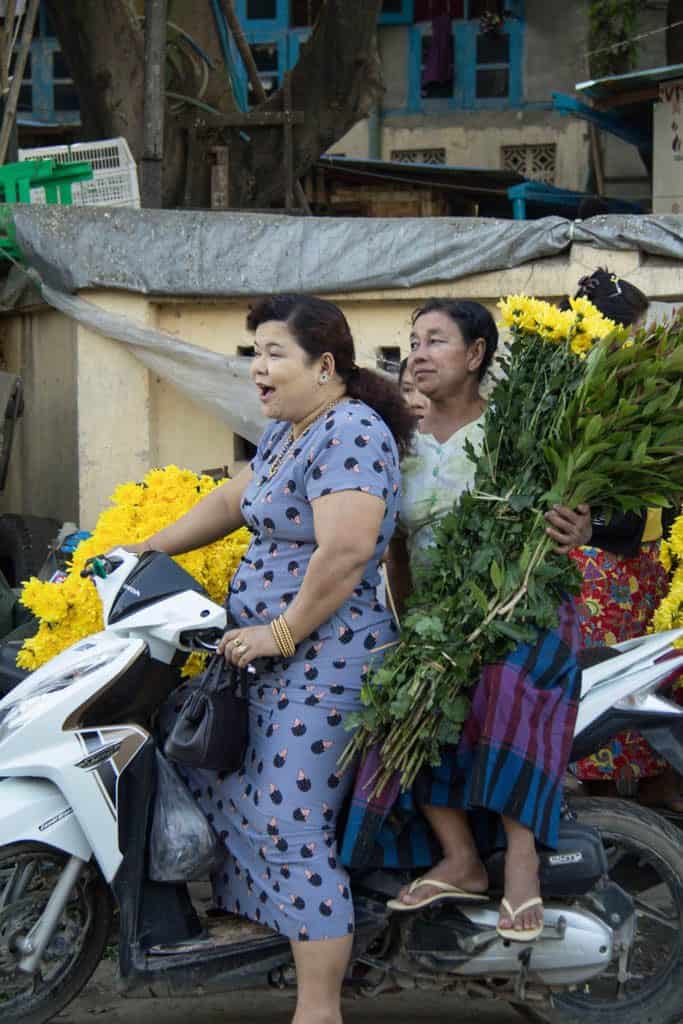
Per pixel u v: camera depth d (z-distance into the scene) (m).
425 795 2.97
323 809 2.96
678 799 4.26
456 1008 3.49
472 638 2.92
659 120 10.10
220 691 2.96
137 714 3.07
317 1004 2.93
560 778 2.92
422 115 15.54
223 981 3.02
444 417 3.27
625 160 14.85
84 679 2.98
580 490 2.93
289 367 2.95
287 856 2.93
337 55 9.91
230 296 6.43
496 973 3.03
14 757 2.95
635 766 4.04
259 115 9.71
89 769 2.96
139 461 6.62
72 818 2.99
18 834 2.96
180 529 3.32
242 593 3.07
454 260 6.24
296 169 10.14
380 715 2.90
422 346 3.21
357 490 2.86
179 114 9.92
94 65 9.66
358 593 2.99
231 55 10.91
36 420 7.46
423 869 3.05
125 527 3.73
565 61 15.17
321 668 2.95
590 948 3.00
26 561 6.48
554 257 6.23
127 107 9.68
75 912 3.13
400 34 15.51
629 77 10.11
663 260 6.08
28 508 7.66
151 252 6.42
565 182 15.19
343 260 6.32
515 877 2.93
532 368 3.07
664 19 13.87
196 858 3.00
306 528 2.96
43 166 7.57
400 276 6.29
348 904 2.93
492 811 3.04
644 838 3.18
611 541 3.46
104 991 3.53
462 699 2.92
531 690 2.92
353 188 13.30
